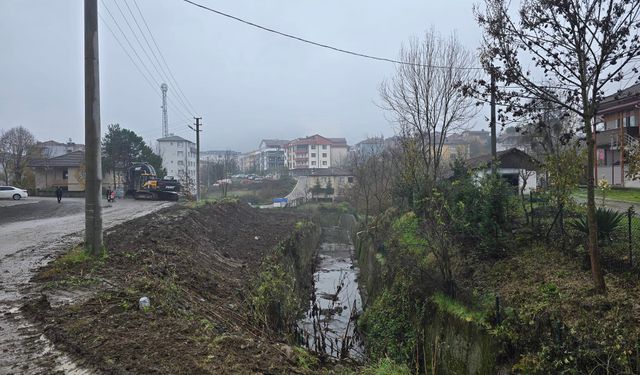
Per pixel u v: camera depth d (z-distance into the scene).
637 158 9.85
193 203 28.22
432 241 12.41
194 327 7.21
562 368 6.50
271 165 120.56
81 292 8.52
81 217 23.58
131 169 41.97
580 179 11.78
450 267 11.51
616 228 10.76
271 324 10.55
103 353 5.77
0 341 6.20
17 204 33.06
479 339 8.57
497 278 10.47
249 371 5.73
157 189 38.44
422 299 11.48
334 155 107.56
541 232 12.04
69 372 5.32
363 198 37.06
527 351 7.31
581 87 7.72
